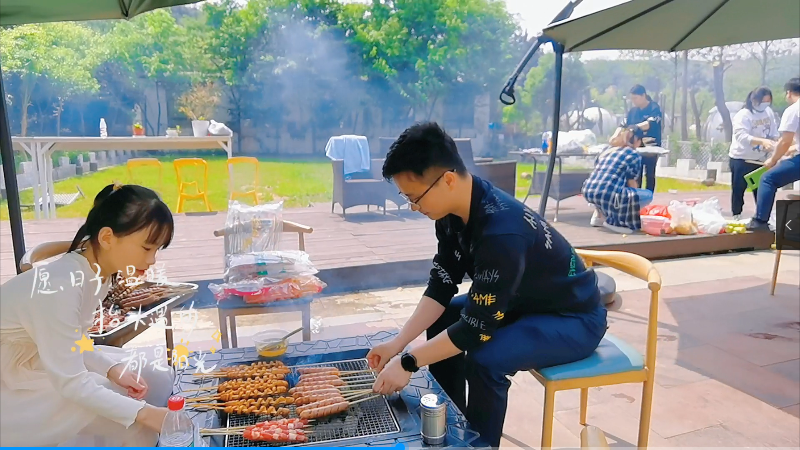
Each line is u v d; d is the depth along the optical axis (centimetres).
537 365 183
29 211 708
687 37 371
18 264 271
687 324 365
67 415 157
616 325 362
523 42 1368
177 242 539
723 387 277
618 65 1411
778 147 554
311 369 195
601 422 246
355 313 386
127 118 1196
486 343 180
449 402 176
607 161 614
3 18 246
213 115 1270
